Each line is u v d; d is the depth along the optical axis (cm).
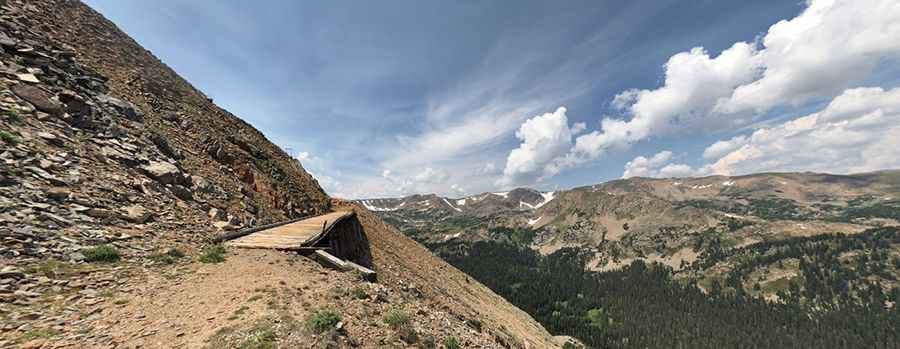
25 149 1434
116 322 878
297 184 4394
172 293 1104
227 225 2111
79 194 1444
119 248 1304
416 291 2848
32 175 1345
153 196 1845
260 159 3912
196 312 994
